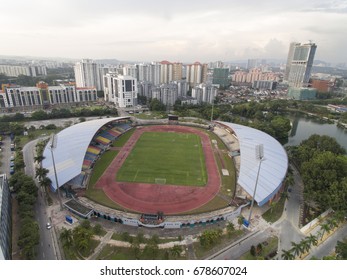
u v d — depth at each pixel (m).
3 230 56.97
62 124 176.00
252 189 80.50
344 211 70.75
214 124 185.88
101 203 82.44
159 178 100.19
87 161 110.19
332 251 63.75
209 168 110.94
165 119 198.88
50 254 60.31
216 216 74.94
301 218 76.88
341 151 119.81
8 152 123.25
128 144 139.62
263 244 65.69
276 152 106.50
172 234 68.75
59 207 78.56
